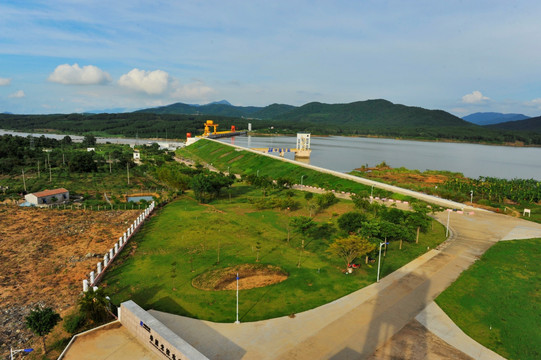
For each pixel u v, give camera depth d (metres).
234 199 122.00
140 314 40.88
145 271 60.12
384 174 189.88
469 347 41.03
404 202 116.69
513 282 57.25
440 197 130.12
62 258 65.38
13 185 134.25
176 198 124.31
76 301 49.53
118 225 87.56
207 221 91.25
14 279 56.28
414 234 77.31
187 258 66.12
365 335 42.53
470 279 58.19
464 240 78.00
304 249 72.12
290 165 190.38
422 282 57.03
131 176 167.12
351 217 77.75
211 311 47.44
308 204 111.25
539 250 71.38
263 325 44.22
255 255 68.06
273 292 53.06
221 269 61.00
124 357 37.47
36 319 38.38
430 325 45.12
